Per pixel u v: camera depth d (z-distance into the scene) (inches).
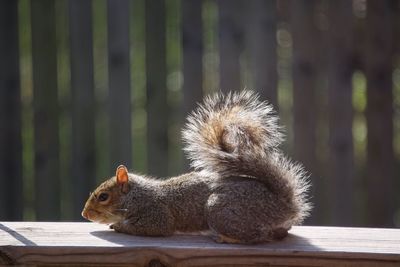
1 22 392.5
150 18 387.2
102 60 434.6
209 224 222.5
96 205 240.4
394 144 398.9
